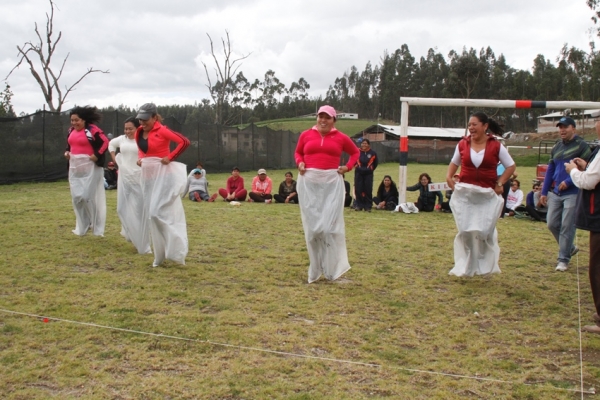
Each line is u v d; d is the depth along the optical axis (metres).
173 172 6.12
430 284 5.73
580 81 65.44
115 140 7.13
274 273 6.04
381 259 6.91
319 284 5.64
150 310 4.61
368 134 56.97
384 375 3.47
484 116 5.49
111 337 3.97
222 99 43.66
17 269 5.86
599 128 4.42
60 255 6.57
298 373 3.47
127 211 6.74
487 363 3.71
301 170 5.67
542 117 63.09
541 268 6.66
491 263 5.68
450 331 4.31
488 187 5.59
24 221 8.99
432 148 47.09
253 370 3.49
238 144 25.12
